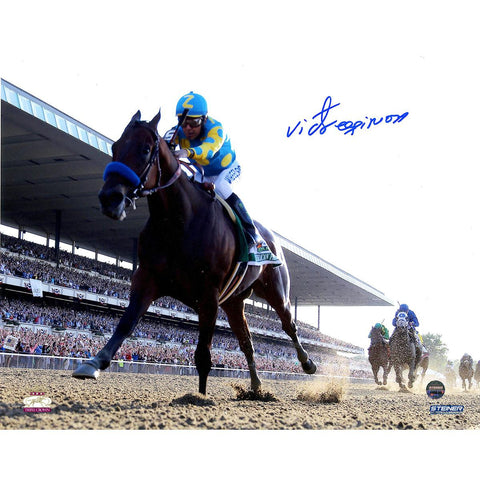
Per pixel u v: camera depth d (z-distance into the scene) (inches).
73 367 743.7
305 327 1957.4
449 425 191.5
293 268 1552.7
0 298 1139.9
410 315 537.0
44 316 1144.2
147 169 170.9
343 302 2026.3
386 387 614.9
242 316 265.0
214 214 200.1
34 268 1246.9
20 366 663.8
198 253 191.0
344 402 273.9
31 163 1109.7
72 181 1214.3
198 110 209.8
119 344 180.2
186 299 198.2
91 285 1347.2
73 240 1750.7
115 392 258.7
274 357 1571.1
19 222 1566.2
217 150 209.8
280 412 194.2
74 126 970.1
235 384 262.8
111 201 162.2
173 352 1200.8
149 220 192.9
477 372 605.0
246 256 213.6
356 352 2000.5
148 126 174.4
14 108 860.0
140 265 193.6
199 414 167.0
